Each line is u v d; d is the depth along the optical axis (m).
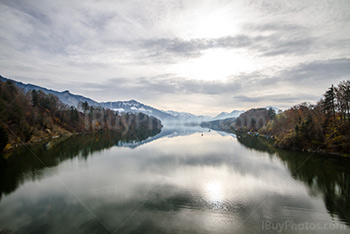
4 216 20.44
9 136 54.78
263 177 31.95
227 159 45.03
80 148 58.56
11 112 59.62
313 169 35.66
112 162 41.69
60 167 37.81
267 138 88.00
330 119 50.25
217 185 28.42
